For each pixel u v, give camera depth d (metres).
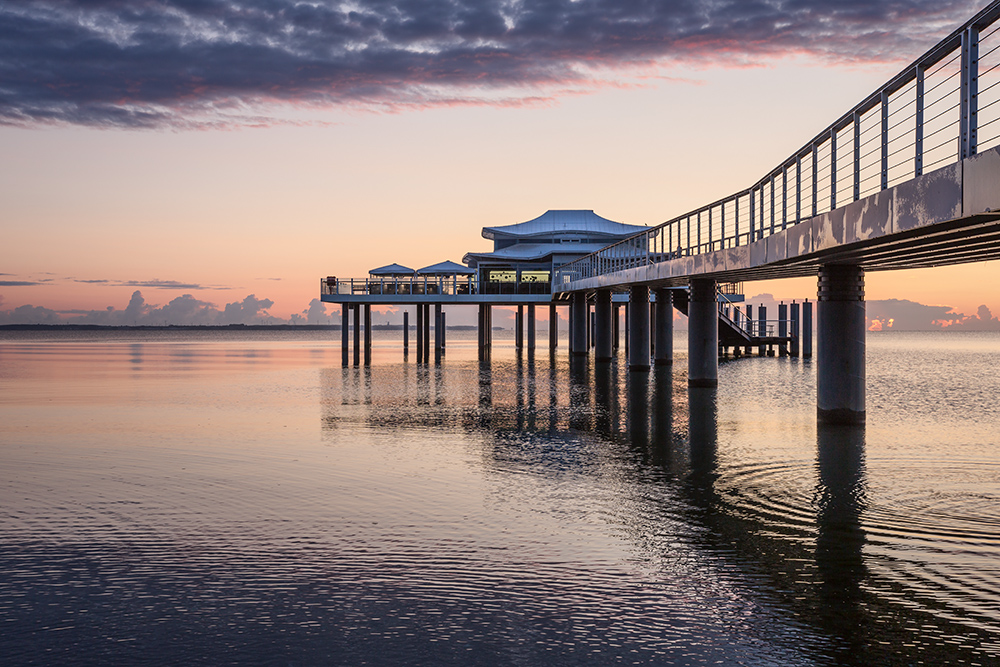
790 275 29.83
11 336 196.50
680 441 18.84
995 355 76.81
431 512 12.08
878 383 38.53
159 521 11.70
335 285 56.16
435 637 7.60
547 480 14.38
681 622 7.93
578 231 77.25
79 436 20.28
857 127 15.48
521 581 9.05
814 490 13.55
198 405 27.44
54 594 8.77
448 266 62.81
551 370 44.34
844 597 8.57
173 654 7.28
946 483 14.13
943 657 7.18
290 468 15.66
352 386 34.78
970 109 10.70
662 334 44.16
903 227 12.73
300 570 9.46
